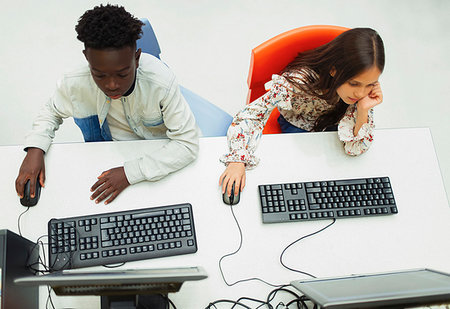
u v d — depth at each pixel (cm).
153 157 117
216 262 110
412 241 119
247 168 124
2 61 212
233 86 220
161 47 224
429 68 237
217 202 118
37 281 75
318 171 126
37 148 117
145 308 98
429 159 132
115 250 107
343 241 116
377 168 129
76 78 112
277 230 116
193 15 236
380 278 96
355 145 127
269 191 119
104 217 110
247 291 108
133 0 234
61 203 114
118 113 127
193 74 220
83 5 231
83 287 85
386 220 121
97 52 91
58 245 106
